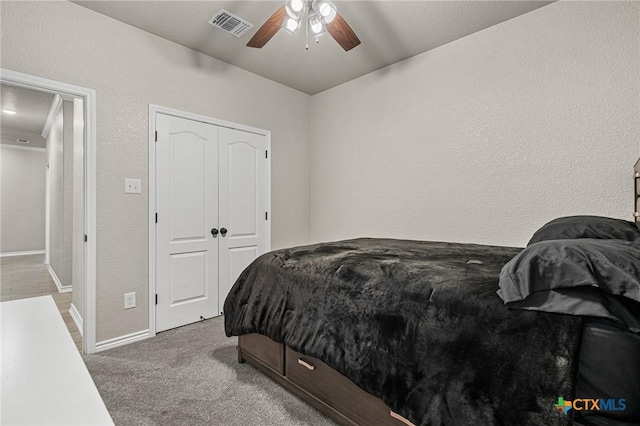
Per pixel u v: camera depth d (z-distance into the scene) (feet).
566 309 2.92
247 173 11.01
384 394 3.93
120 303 7.91
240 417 5.08
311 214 13.41
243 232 10.88
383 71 10.84
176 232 9.08
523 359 3.01
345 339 4.55
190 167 9.41
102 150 7.65
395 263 5.04
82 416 1.63
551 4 7.45
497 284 3.78
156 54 8.65
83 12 7.38
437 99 9.48
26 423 1.56
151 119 8.51
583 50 7.04
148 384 6.04
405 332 3.94
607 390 2.73
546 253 3.15
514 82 8.02
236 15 7.85
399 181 10.47
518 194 8.01
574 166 7.18
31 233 23.53
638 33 6.44
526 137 7.86
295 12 6.16
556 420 2.74
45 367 2.10
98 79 7.60
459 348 3.45
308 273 5.47
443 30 8.55
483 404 3.14
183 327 9.11
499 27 8.25
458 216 9.09
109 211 7.76
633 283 2.68
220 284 10.18
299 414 5.16
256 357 6.39
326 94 12.78
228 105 10.41
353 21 8.13
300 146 12.96
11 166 22.70
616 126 6.68
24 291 12.92
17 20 6.50
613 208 6.71
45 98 12.89
